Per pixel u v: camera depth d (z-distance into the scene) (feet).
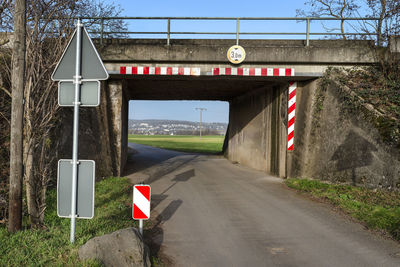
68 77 14.48
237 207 25.75
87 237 15.12
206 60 36.47
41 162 18.56
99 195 28.35
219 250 16.81
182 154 84.07
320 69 37.11
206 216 23.17
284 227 20.63
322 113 36.01
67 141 31.89
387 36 36.47
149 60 36.68
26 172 17.63
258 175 44.21
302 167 37.52
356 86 33.91
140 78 39.68
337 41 38.70
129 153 83.25
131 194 29.73
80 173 14.39
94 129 36.65
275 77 37.83
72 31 19.47
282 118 42.16
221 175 43.65
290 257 15.92
